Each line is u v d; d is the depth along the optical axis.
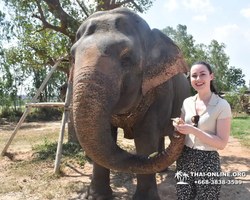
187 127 1.91
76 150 5.45
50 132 9.38
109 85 2.08
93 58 2.08
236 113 18.05
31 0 5.66
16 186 3.57
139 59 2.49
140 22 2.73
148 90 2.73
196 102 2.20
